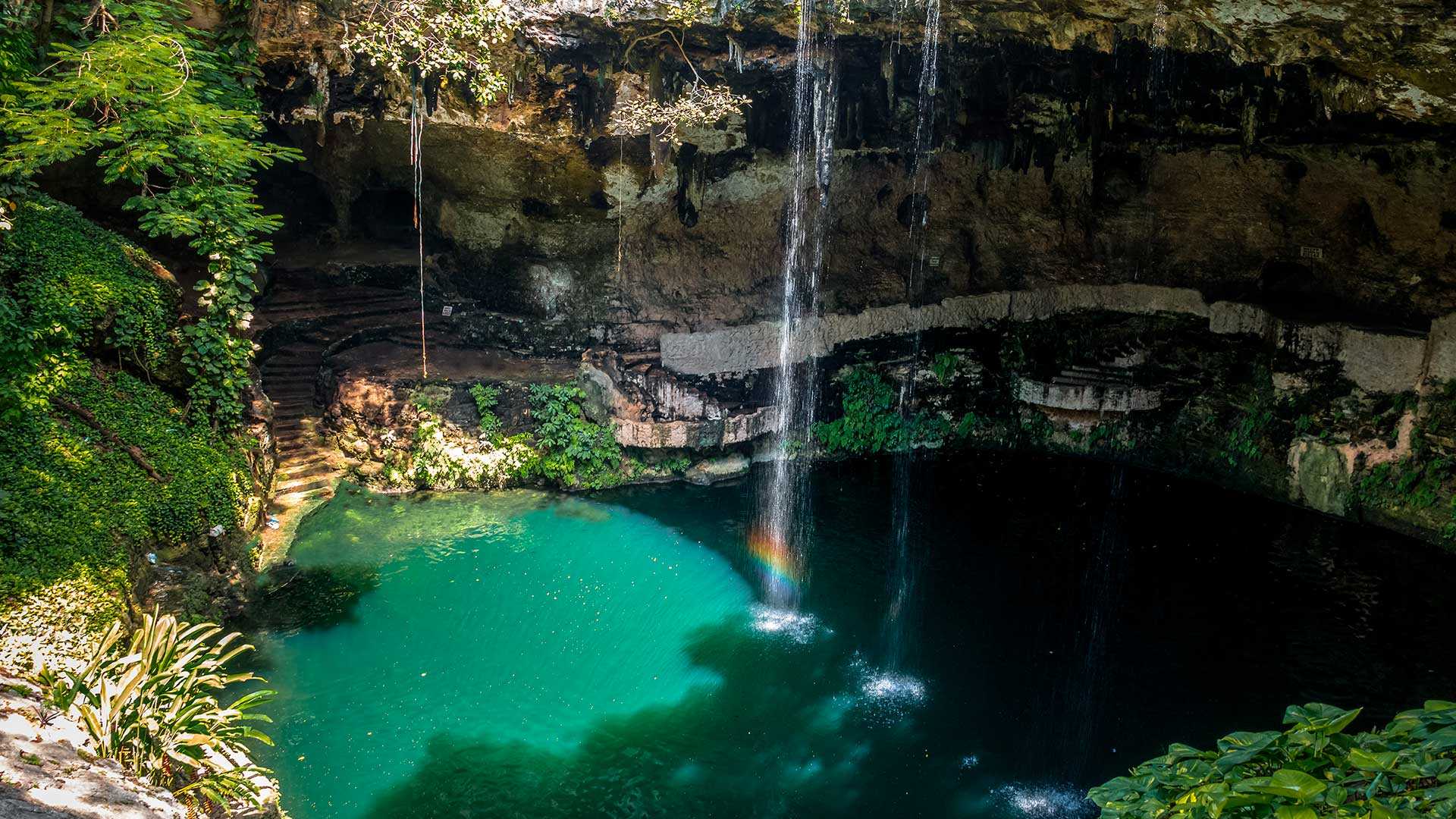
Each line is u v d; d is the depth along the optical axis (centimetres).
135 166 1401
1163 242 2058
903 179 2097
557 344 2062
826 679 1383
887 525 1836
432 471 1844
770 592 1605
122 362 1460
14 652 984
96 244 1515
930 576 1664
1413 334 1773
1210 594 1612
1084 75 1739
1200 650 1464
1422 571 1669
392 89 1783
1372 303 1872
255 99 1681
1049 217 2116
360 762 1157
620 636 1462
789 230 2091
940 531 1819
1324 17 1358
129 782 742
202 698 912
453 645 1409
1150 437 2077
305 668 1322
